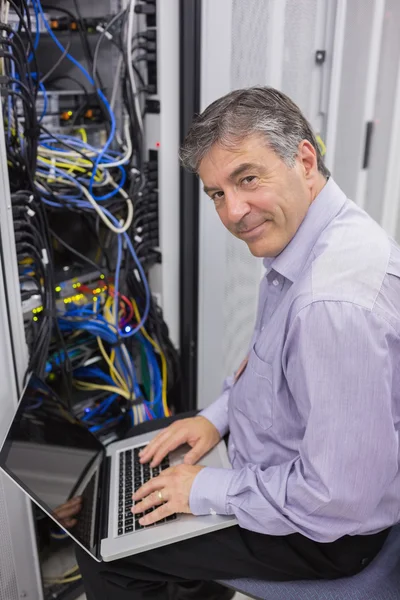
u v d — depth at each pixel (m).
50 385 1.49
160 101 1.48
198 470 1.04
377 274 0.81
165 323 1.67
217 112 0.85
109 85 1.49
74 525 0.98
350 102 1.68
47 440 1.08
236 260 1.62
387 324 0.79
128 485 1.14
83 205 1.37
